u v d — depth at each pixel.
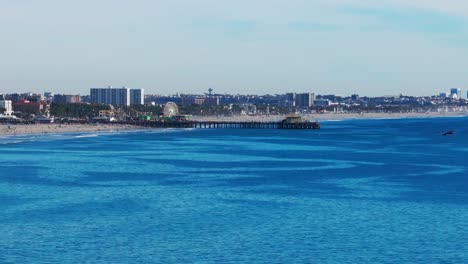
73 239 79.56
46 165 162.00
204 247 76.50
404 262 71.69
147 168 158.00
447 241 80.56
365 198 111.88
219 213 96.69
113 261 70.38
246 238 81.00
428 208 102.19
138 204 103.75
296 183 131.50
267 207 102.12
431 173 152.12
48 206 101.25
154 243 78.00
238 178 139.25
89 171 149.50
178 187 123.56
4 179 132.75
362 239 81.19
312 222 90.75
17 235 81.31
